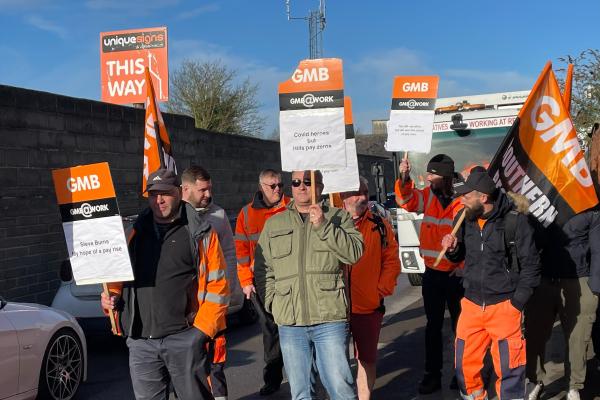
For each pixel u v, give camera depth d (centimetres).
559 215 527
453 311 590
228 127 3027
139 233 414
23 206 991
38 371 570
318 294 408
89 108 1148
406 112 611
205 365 411
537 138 526
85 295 784
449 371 676
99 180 407
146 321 402
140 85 1418
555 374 639
